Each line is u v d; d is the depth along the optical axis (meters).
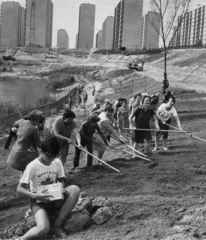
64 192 4.56
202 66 49.97
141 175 6.85
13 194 6.43
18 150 6.14
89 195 5.90
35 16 171.62
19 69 92.12
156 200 5.52
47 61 103.62
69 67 82.44
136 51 97.62
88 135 7.71
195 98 25.39
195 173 6.84
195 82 41.28
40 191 4.42
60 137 6.86
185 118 16.41
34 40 170.00
